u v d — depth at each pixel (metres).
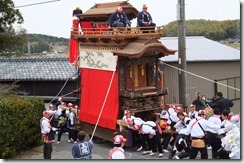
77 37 19.12
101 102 18.12
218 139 13.65
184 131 14.05
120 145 11.59
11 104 15.78
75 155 11.56
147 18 17.92
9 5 23.56
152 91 17.48
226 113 13.93
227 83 23.39
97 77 18.39
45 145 14.88
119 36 16.77
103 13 18.52
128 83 17.25
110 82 17.53
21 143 16.38
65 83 23.08
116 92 17.30
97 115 18.27
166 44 25.52
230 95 23.53
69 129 18.81
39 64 27.20
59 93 23.34
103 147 17.81
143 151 16.41
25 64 27.42
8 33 23.75
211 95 22.98
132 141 16.80
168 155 15.74
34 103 17.11
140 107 17.17
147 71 17.73
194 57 22.94
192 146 13.53
